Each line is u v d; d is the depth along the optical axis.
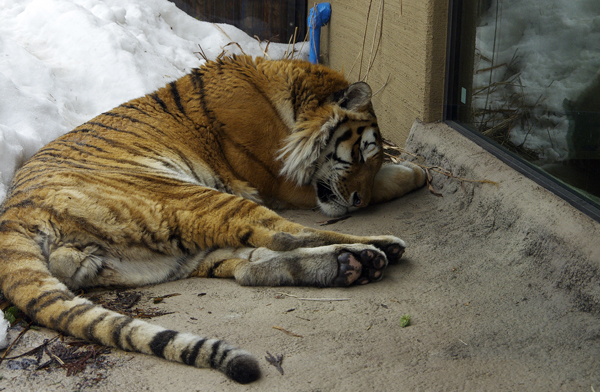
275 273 3.12
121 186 3.17
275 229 3.18
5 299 2.79
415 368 2.27
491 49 4.02
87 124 3.81
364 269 3.11
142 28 7.47
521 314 2.67
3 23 6.50
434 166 4.43
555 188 3.27
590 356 2.29
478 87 4.25
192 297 2.97
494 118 4.05
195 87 4.05
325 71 4.20
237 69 4.08
